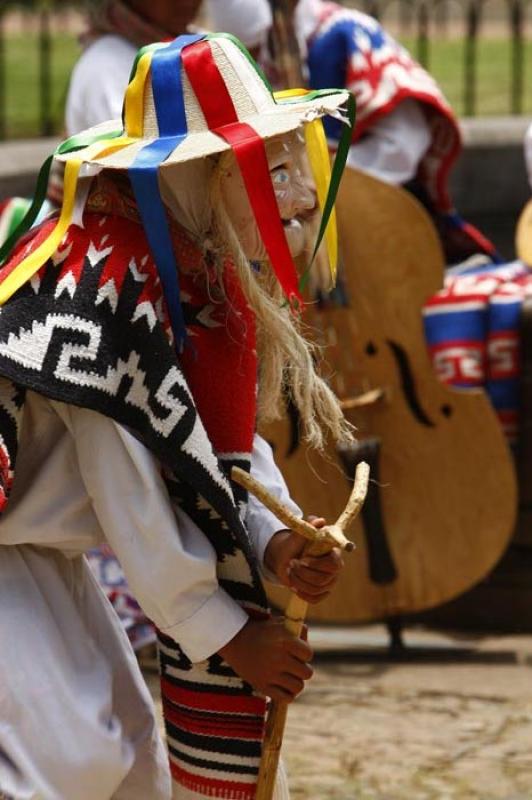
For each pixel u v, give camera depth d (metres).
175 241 5.96
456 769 9.27
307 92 6.39
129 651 6.45
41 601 6.04
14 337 5.57
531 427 12.99
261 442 6.49
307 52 13.30
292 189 6.02
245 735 6.16
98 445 5.70
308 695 10.76
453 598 12.25
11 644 5.89
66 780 5.96
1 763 5.87
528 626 13.20
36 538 5.97
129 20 11.35
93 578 6.43
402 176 13.46
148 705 6.45
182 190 5.92
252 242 6.00
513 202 17.78
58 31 30.81
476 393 12.05
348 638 12.75
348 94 6.08
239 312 6.03
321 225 5.95
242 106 5.85
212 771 6.20
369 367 11.92
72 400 5.57
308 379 6.05
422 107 13.50
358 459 11.81
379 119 13.27
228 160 5.80
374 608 12.19
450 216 14.21
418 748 9.63
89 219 5.86
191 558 5.71
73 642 6.11
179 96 5.86
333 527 5.83
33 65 27.27
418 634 13.14
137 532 5.72
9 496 5.95
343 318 11.83
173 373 5.70
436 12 25.06
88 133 6.18
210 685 6.13
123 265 5.77
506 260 17.64
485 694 10.84
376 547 12.02
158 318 5.76
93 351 5.62
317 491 11.91
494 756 9.51
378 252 11.78
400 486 12.13
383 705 10.54
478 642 12.80
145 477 5.66
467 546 12.14
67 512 5.93
